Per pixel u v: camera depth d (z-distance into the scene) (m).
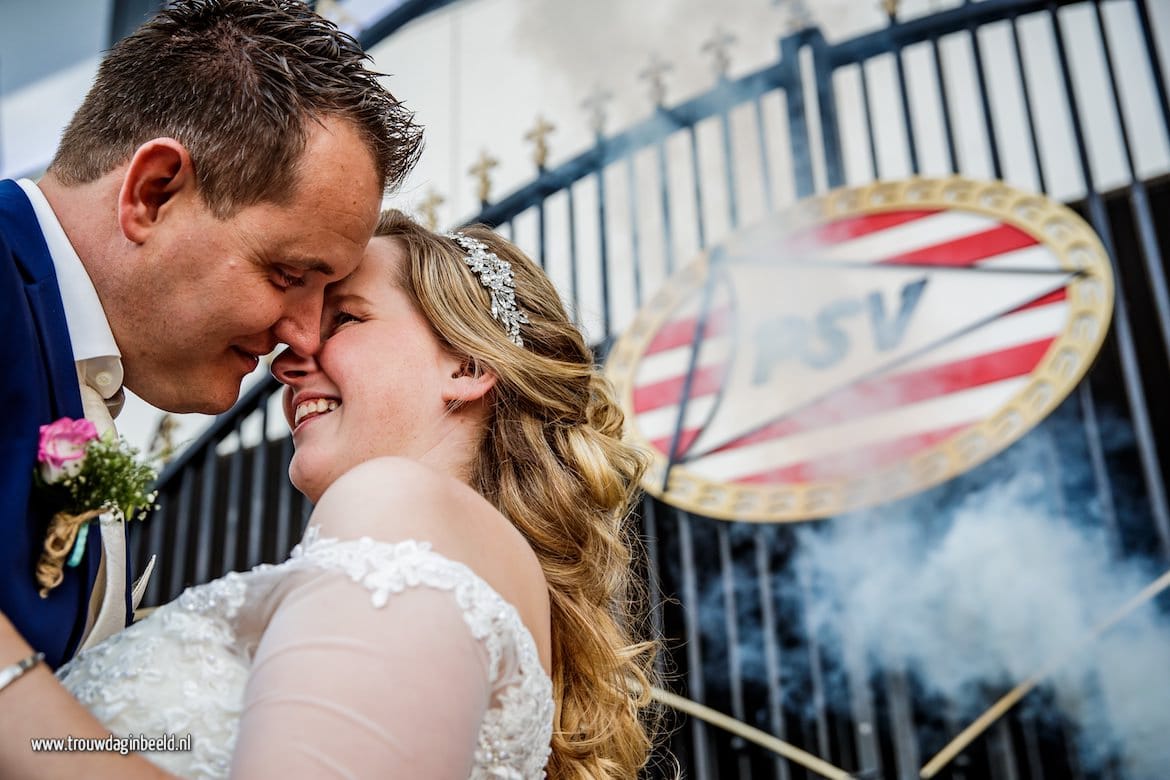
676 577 3.94
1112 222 3.83
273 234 1.51
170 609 1.34
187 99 1.49
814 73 4.32
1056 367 3.42
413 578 1.17
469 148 5.32
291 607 1.17
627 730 1.79
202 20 1.54
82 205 1.52
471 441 1.80
